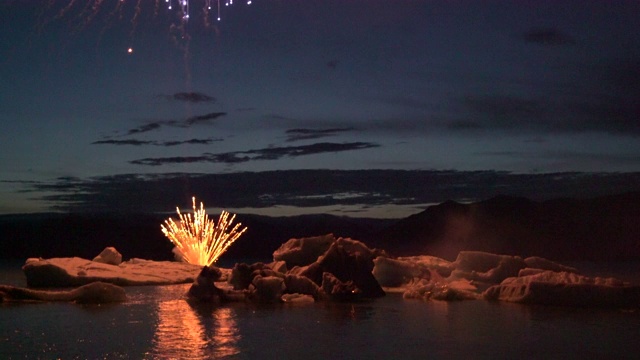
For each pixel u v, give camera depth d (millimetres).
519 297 16172
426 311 14867
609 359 10234
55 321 13438
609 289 15320
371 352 10703
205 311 14859
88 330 12469
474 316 14102
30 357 10375
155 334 12086
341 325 13062
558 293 15680
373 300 16938
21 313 14414
